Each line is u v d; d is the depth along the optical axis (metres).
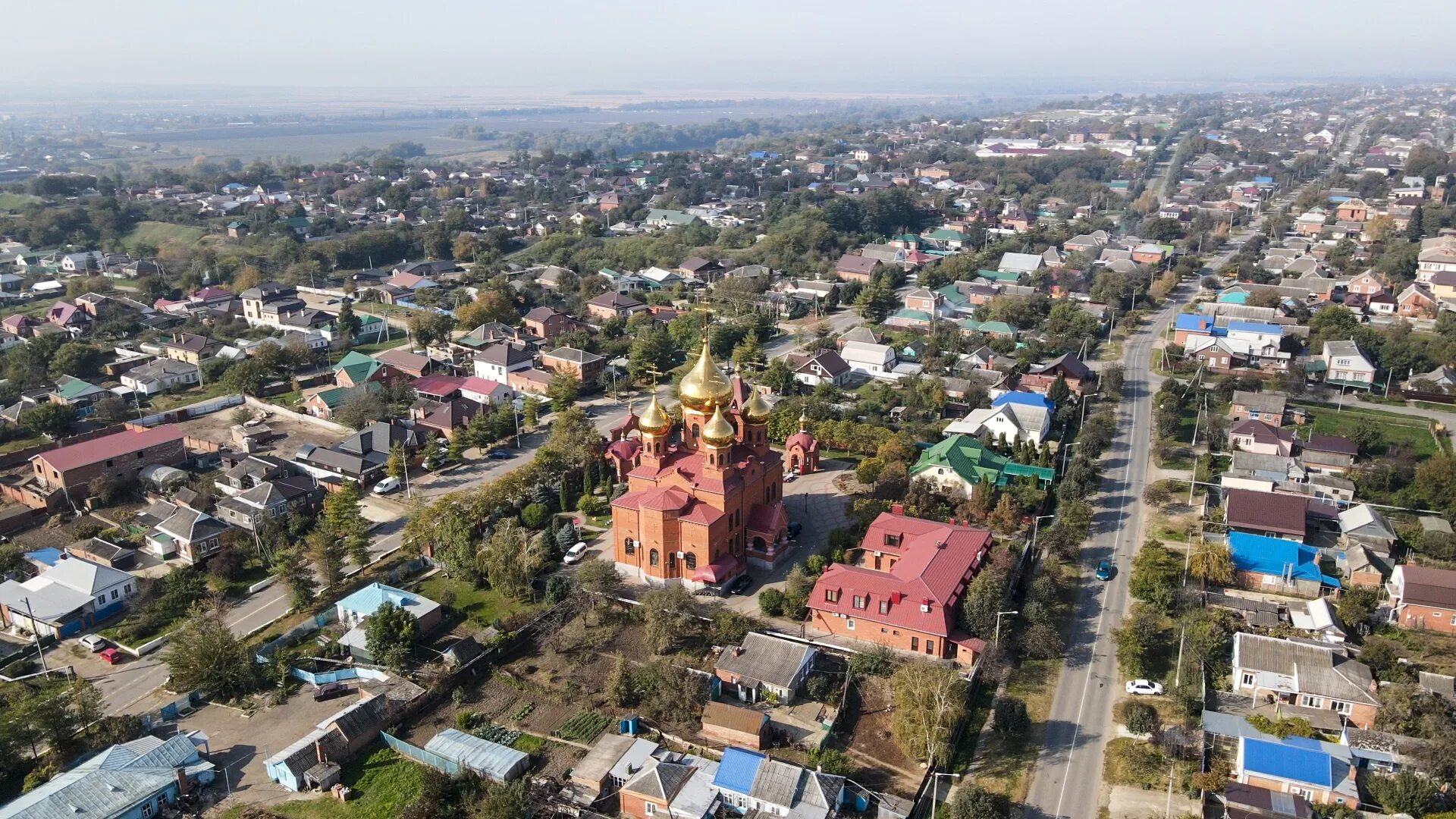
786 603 108.25
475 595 116.06
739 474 118.00
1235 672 94.12
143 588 117.19
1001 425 155.38
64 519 138.12
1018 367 193.62
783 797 77.88
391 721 91.94
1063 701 94.25
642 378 198.50
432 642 105.75
